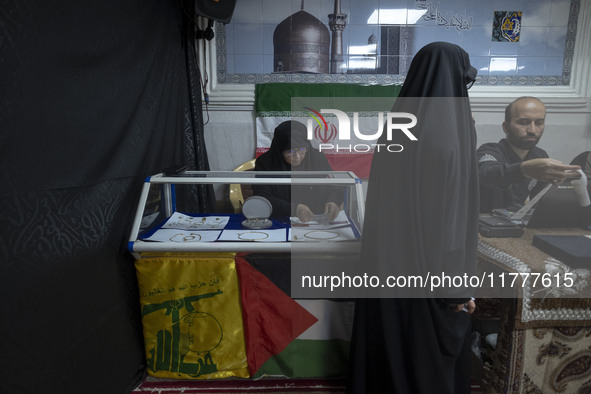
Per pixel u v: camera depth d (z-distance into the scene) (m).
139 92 1.65
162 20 1.93
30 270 1.02
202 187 2.40
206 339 1.39
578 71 2.71
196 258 1.31
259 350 1.41
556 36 2.68
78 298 1.19
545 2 2.64
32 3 1.02
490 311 1.69
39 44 1.05
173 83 2.10
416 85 0.98
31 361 1.02
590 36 2.65
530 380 1.16
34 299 1.03
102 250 1.32
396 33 2.68
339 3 2.64
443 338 1.06
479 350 1.56
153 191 1.57
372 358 1.10
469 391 1.21
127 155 1.51
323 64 2.71
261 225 1.46
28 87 1.01
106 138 1.38
